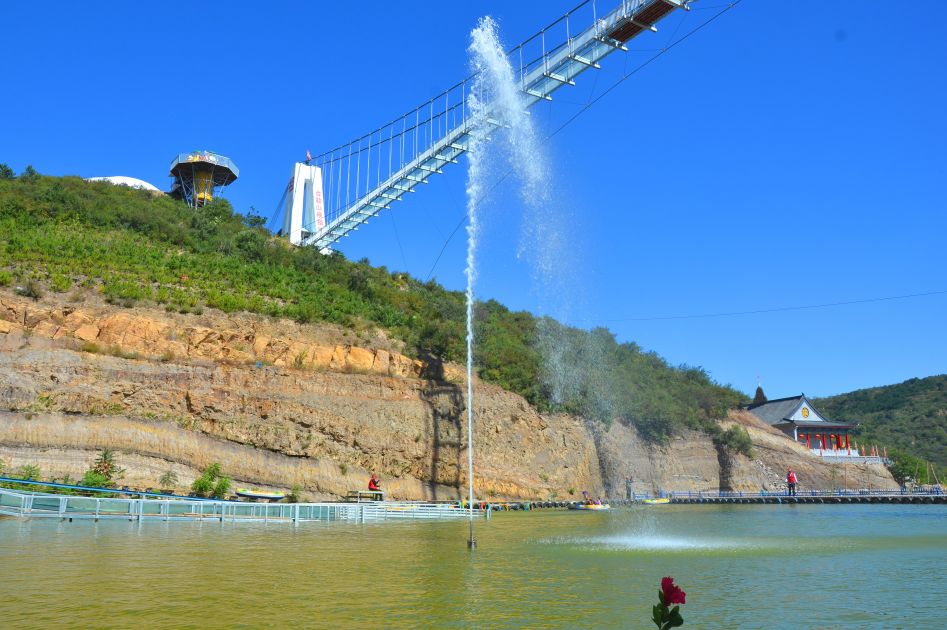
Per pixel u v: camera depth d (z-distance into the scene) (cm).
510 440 5519
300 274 6159
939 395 15688
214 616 1086
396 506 3747
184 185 7919
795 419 9694
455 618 1102
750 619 1130
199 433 3956
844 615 1162
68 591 1269
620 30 3788
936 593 1385
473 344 6147
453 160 5772
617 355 7675
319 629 1012
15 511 2647
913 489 8431
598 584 1459
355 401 4684
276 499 3928
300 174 8150
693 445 7588
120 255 5106
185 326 4309
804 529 3194
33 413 3494
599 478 6241
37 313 3878
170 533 2378
